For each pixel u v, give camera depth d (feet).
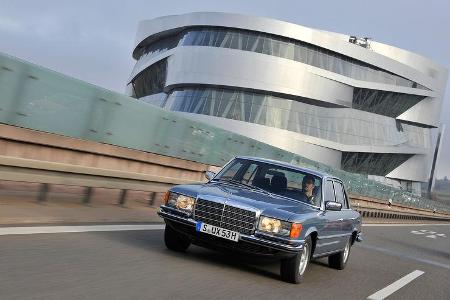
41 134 33.91
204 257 26.32
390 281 31.14
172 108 225.56
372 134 244.83
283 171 27.35
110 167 42.57
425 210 219.61
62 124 37.32
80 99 38.52
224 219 23.39
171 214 24.26
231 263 26.13
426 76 268.00
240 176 27.27
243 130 208.54
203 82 216.13
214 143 62.80
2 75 31.40
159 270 21.29
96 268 19.63
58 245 22.44
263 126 209.97
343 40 229.25
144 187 42.96
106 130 42.45
